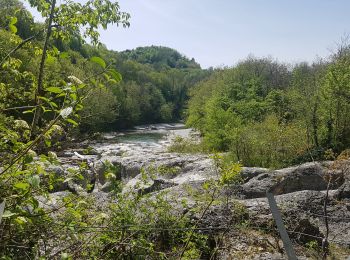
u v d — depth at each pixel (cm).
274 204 322
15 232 318
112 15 611
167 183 1041
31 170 310
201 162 1612
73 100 286
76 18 581
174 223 511
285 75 5544
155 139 4756
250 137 2020
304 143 1934
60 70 498
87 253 397
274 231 650
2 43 486
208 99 4484
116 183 454
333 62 2220
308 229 668
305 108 2095
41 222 316
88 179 446
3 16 489
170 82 10356
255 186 1106
